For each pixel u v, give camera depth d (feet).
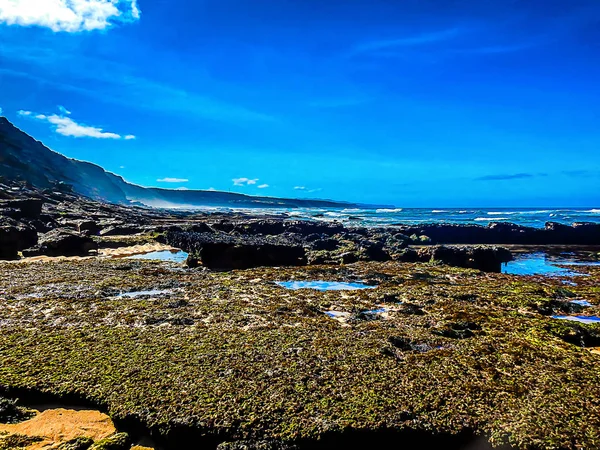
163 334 40.83
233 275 76.59
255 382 31.27
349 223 276.41
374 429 26.78
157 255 112.27
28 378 31.37
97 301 53.06
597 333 43.50
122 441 26.50
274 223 185.16
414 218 359.46
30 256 100.42
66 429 27.30
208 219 267.59
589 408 28.78
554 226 193.47
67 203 244.22
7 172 371.76
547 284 77.61
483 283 72.33
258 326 44.01
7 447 25.39
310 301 55.98
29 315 46.60
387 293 60.49
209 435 26.48
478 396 30.17
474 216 391.86
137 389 30.17
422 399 29.60
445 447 26.91
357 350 37.63
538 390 31.12
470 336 42.55
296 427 26.68
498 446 25.99
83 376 31.86
